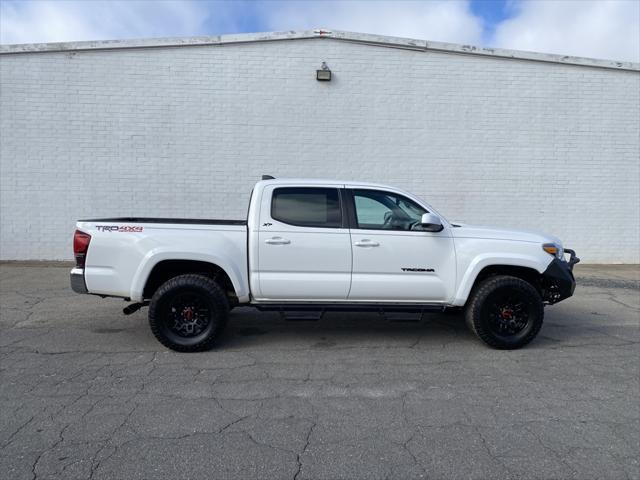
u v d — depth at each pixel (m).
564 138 11.40
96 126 10.50
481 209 11.32
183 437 3.45
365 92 10.90
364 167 10.99
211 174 10.73
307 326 6.44
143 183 10.65
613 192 11.59
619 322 6.85
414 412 3.92
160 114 10.58
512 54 11.08
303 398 4.15
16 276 9.23
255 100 10.70
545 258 5.57
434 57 10.99
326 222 5.42
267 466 3.10
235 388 4.34
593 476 3.05
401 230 5.48
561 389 4.44
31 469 3.02
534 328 5.53
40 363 4.91
